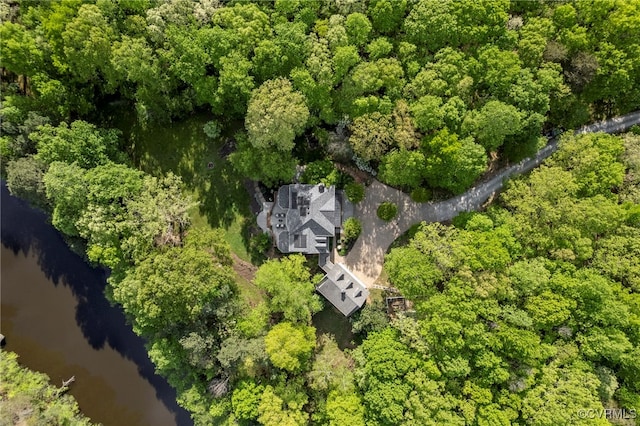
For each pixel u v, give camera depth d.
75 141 49.94
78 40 46.88
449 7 47.44
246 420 51.75
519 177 52.75
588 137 49.66
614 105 55.78
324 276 55.16
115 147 54.84
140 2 47.72
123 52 47.06
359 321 53.50
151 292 47.59
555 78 47.94
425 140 48.56
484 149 48.59
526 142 51.78
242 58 47.94
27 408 53.84
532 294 47.62
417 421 45.81
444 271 48.12
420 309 48.25
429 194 56.31
